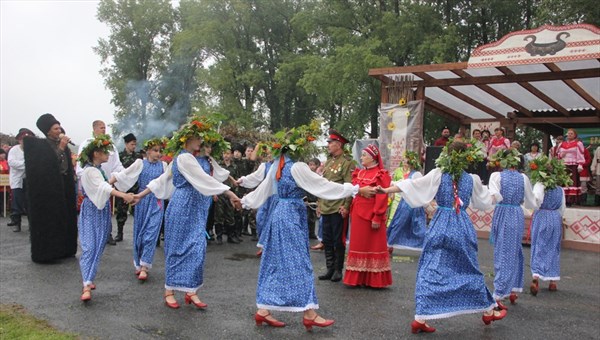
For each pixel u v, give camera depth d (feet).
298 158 16.69
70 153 26.07
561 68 37.27
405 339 15.26
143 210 21.95
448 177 16.34
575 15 53.88
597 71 36.42
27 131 34.71
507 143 41.42
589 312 19.07
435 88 46.32
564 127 55.72
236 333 15.31
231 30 104.99
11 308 17.12
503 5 71.00
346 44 70.49
